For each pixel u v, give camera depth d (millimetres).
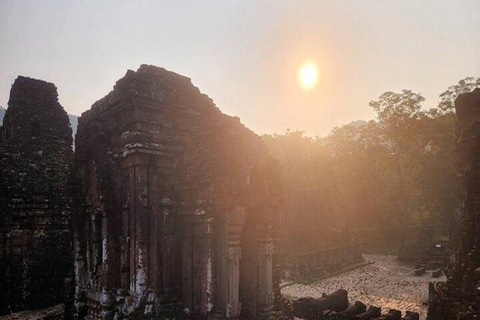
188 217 12195
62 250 18906
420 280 27094
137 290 11250
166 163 12578
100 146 12562
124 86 12055
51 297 18062
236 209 11383
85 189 13172
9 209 17531
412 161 47312
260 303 12312
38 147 19734
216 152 11914
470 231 16500
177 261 12398
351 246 34438
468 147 17000
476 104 17203
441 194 43219
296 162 32906
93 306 12344
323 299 16938
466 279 14875
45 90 20828
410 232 48094
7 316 16172
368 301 20812
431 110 45969
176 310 11758
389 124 47938
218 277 11508
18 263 17438
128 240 11820
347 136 52594
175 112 12961
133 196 11773
